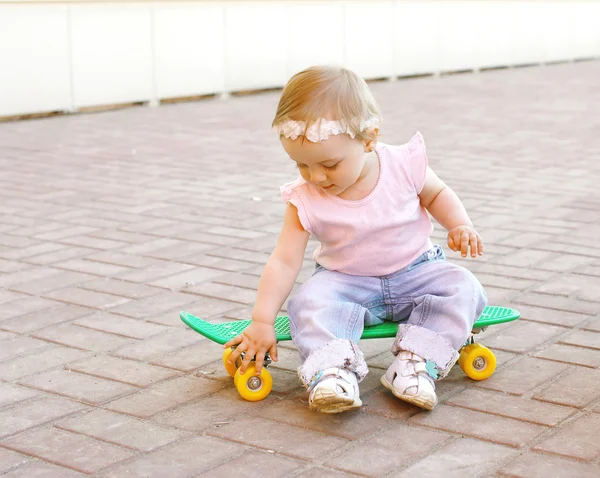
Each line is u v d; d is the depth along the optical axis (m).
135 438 2.61
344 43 14.76
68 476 2.39
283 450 2.52
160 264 4.55
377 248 2.99
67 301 3.94
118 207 5.91
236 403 2.86
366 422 2.70
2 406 2.85
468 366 3.00
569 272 4.33
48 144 8.68
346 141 2.72
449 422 2.69
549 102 12.00
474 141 8.68
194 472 2.40
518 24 18.58
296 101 2.69
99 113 11.16
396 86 14.50
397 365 2.86
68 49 10.96
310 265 4.51
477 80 15.59
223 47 12.89
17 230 5.28
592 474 2.35
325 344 2.79
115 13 11.41
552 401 2.83
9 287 4.15
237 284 4.21
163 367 3.18
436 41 16.59
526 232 5.13
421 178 3.01
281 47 13.74
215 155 8.02
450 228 3.03
